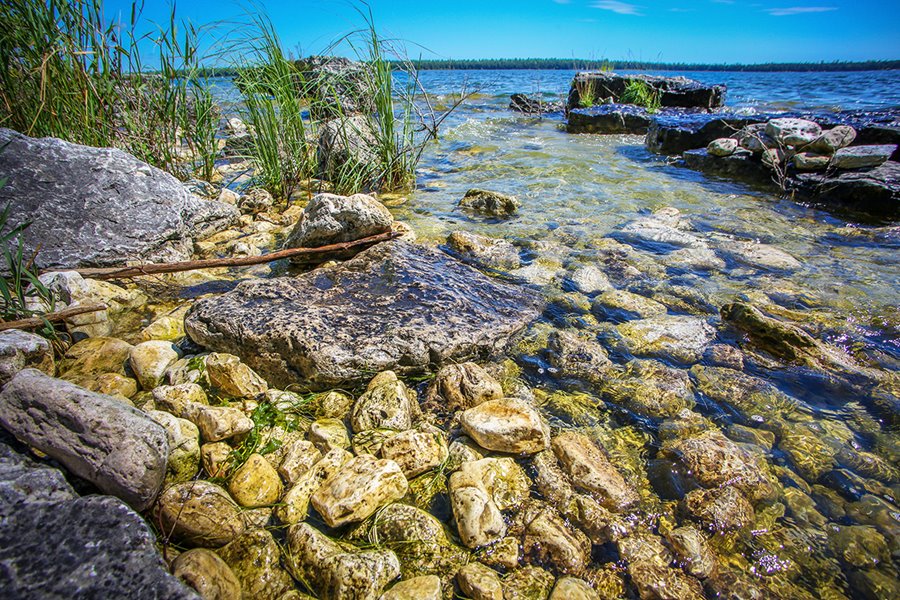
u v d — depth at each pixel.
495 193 5.70
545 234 4.98
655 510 2.05
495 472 2.17
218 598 1.61
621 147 9.98
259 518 1.96
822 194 6.10
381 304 3.14
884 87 24.91
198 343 2.90
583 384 2.81
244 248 4.41
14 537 1.47
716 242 4.79
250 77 5.91
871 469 2.23
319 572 1.74
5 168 3.69
